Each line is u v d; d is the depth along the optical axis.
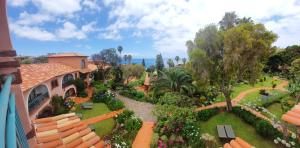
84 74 40.78
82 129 6.45
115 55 49.50
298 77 30.05
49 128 6.10
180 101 23.09
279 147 16.27
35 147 4.46
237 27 20.00
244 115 21.91
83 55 40.16
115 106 28.92
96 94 33.38
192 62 21.66
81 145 5.75
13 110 2.55
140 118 25.23
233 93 34.50
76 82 34.69
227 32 20.03
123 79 45.84
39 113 22.08
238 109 23.72
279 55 50.16
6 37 3.59
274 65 51.53
